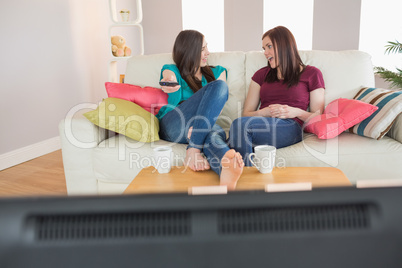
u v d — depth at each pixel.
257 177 1.44
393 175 1.82
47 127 3.54
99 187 2.00
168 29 5.27
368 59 2.29
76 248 0.32
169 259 0.33
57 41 3.62
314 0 4.55
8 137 3.12
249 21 4.90
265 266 0.33
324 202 0.33
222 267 0.33
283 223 0.33
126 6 4.89
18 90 3.20
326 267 0.33
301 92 2.11
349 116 1.88
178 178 1.46
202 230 0.33
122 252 0.33
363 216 0.33
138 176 1.49
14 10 3.11
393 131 1.93
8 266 0.32
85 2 4.02
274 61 2.12
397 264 0.33
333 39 4.60
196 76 2.22
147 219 0.33
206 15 5.16
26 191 2.54
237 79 2.35
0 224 0.32
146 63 2.41
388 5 4.32
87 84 4.12
